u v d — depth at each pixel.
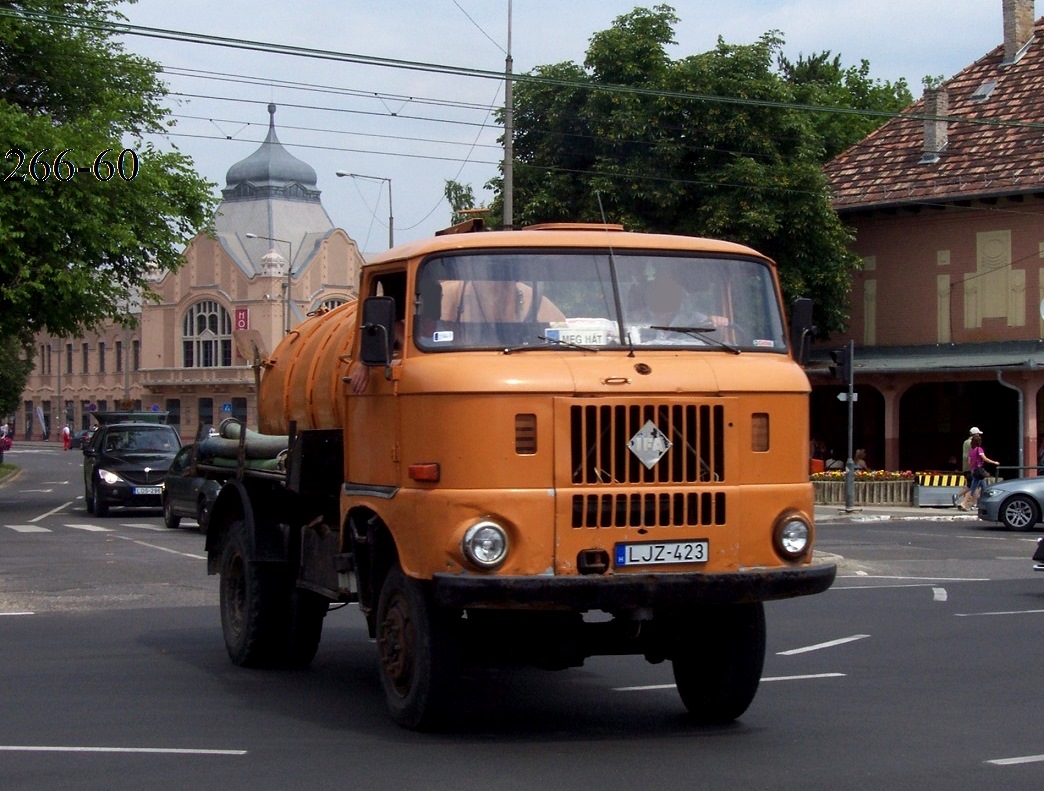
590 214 37.28
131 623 14.18
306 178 92.12
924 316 40.22
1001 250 38.66
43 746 8.21
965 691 10.15
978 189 38.31
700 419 8.07
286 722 9.01
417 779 7.32
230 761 7.79
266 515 11.17
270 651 11.22
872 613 14.73
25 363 61.50
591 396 7.89
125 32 17.19
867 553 22.61
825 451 41.72
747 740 8.41
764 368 8.38
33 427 109.19
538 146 38.50
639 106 36.97
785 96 37.72
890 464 38.06
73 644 12.67
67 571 19.19
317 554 10.26
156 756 7.93
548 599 7.68
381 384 8.62
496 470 7.79
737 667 8.72
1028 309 38.00
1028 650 12.15
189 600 16.20
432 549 7.87
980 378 36.50
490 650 8.43
